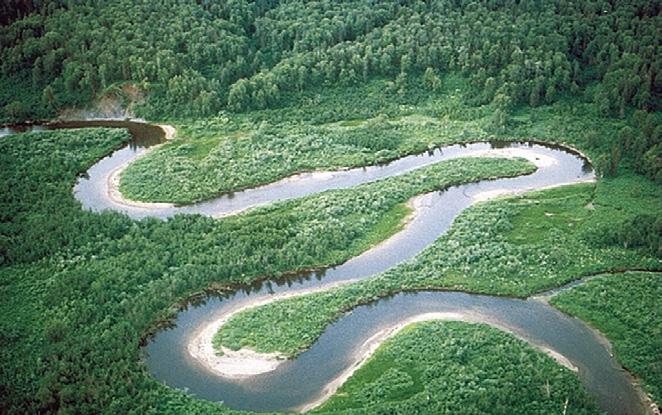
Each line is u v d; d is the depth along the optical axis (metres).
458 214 123.25
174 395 84.69
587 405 82.81
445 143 146.88
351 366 90.88
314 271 109.38
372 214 122.12
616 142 140.12
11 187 126.19
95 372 85.50
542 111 153.62
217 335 95.75
